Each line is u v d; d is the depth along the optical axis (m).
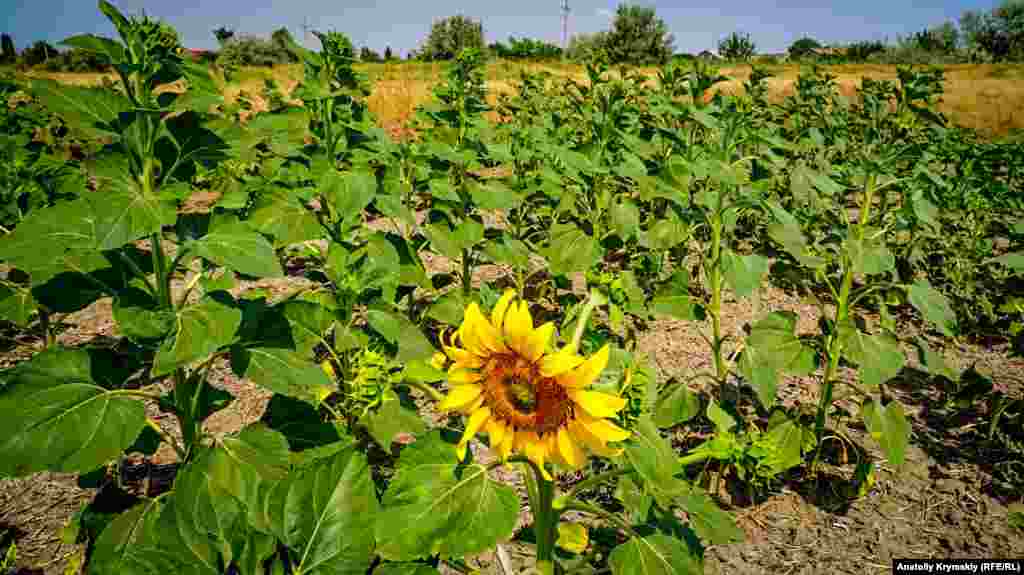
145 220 1.67
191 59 1.95
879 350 3.04
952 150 8.31
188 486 1.22
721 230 3.59
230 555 1.13
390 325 2.52
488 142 5.39
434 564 2.08
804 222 6.09
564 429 1.53
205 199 9.12
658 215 6.43
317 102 3.69
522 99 10.94
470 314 1.49
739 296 3.08
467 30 60.47
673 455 1.87
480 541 1.63
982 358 5.14
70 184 3.72
